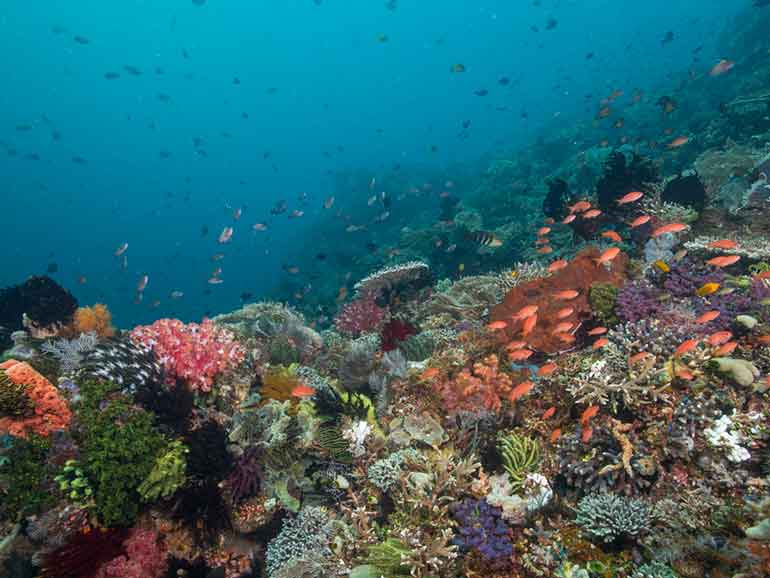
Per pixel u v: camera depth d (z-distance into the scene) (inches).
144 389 56.2
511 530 44.5
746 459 42.9
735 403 46.4
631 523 41.3
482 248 141.5
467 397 54.0
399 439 54.6
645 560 40.6
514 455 49.2
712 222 81.5
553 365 52.2
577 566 40.6
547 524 44.9
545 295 66.7
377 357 70.4
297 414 58.4
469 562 43.4
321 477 54.9
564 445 48.2
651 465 44.3
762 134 129.4
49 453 50.6
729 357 50.1
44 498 48.6
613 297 61.8
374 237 287.0
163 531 49.6
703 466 43.8
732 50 292.7
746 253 65.4
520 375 56.2
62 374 63.1
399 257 187.3
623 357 52.1
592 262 69.7
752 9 309.1
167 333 63.2
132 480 48.8
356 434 54.5
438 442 53.0
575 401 51.0
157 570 47.6
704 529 40.1
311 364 80.7
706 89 235.1
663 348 51.2
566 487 47.4
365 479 53.5
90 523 48.0
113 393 55.7
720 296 56.7
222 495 52.3
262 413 56.2
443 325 84.8
